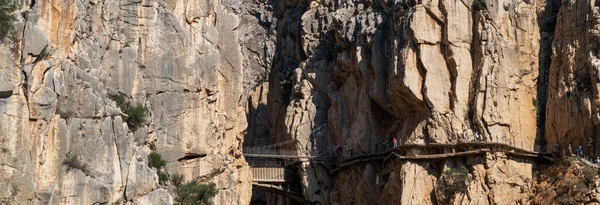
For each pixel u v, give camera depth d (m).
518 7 74.25
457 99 71.69
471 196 67.44
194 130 57.53
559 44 71.44
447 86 72.69
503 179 67.94
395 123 75.69
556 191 66.06
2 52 36.72
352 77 79.75
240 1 102.06
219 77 62.81
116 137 43.34
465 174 68.31
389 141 75.88
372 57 76.75
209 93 59.94
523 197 68.12
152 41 55.81
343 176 77.69
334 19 82.94
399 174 71.06
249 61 99.38
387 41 76.94
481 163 68.44
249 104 95.19
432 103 71.81
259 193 93.50
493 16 73.00
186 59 57.53
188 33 58.12
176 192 53.66
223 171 60.19
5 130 36.22
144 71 55.25
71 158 39.88
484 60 71.88
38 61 38.38
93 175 41.31
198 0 60.78
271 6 102.19
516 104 71.69
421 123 72.25
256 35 100.75
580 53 69.38
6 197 35.88
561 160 67.50
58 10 41.25
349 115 79.75
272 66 94.62
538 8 76.06
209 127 58.84
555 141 69.88
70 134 40.22
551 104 70.50
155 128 55.31
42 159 38.12
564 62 70.25
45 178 38.34
